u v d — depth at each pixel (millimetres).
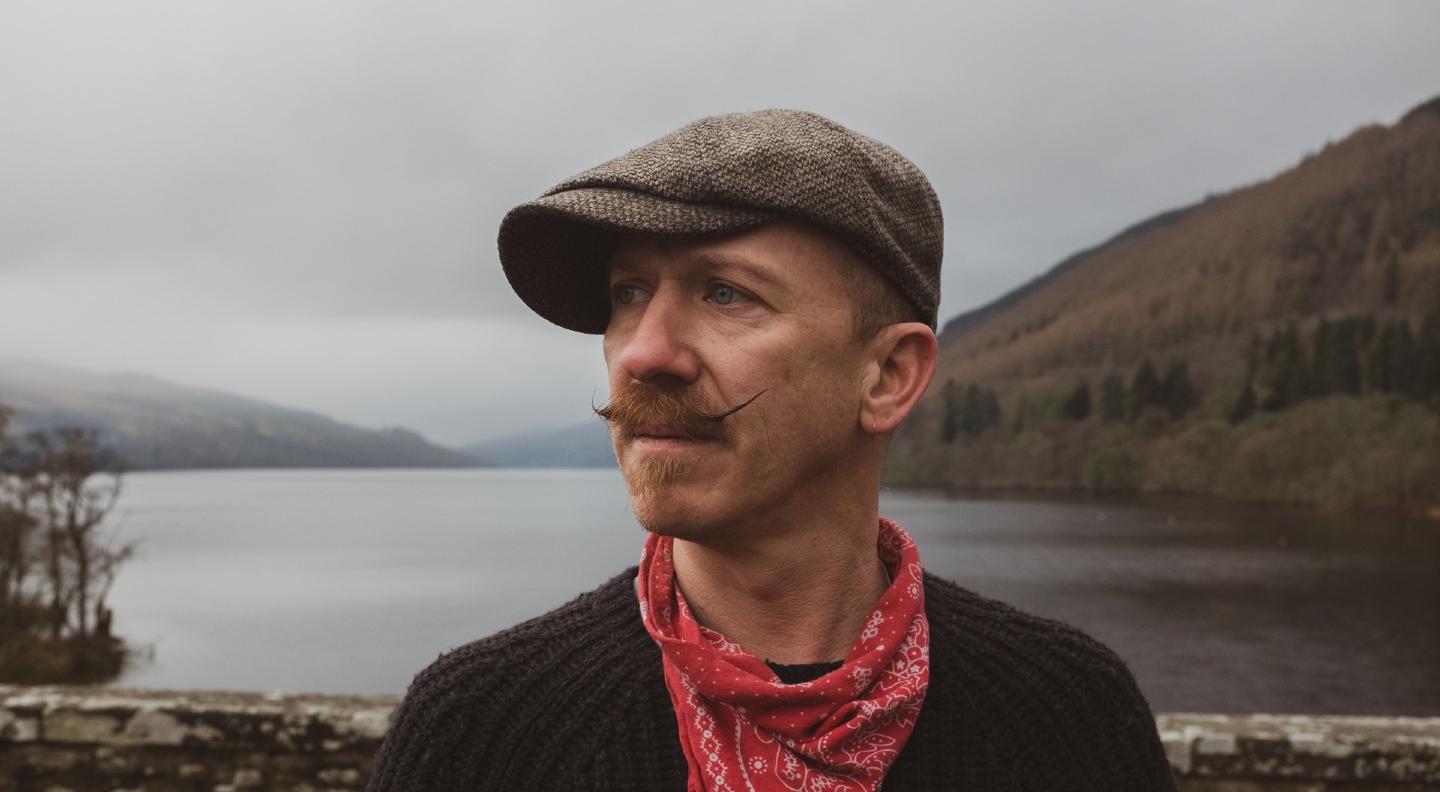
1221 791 3191
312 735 3385
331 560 63719
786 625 925
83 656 26219
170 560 63844
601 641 939
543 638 949
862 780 841
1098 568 49375
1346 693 26250
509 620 40281
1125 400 101250
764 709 832
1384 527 65562
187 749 3408
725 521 822
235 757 3408
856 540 933
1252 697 25859
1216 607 38969
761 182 790
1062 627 1038
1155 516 75938
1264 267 135500
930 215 936
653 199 789
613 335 882
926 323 939
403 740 905
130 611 42438
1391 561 51844
